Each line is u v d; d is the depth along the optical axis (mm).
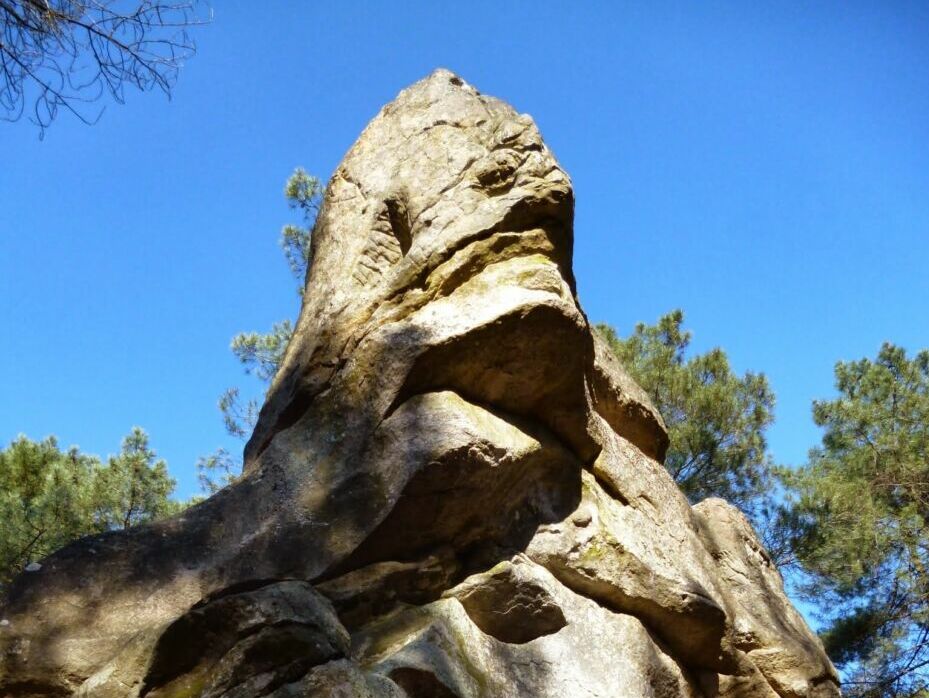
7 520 13344
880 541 17125
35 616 6430
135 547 6824
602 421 8375
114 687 5758
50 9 7039
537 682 6828
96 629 6422
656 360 18344
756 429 18188
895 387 19938
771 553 17562
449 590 6996
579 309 7832
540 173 7855
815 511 17609
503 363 7320
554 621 7129
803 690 8508
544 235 7727
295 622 5789
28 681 6219
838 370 21031
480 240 7633
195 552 6836
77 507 13711
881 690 16391
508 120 8188
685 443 17531
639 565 7676
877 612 16891
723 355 18812
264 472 7258
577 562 7453
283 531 6887
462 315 7281
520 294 7324
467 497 7012
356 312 7676
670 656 7770
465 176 7996
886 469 18422
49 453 14570
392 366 7215
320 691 5547
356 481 7000
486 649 6773
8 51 6934
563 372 7465
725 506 9945
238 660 5605
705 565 8523
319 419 7426
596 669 7047
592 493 7812
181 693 5668
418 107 8773
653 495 8484
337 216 8516
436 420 7031
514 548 7301
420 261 7609
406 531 6902
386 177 8430
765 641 8602
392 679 6078
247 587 6684
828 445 19688
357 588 6703
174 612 6543
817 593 17438
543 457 7523
